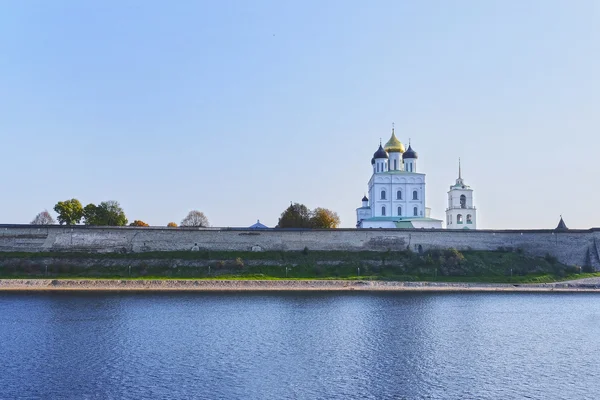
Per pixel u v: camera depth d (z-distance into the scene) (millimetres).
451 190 151000
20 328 65625
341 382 46562
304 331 66500
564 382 47594
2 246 114312
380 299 94250
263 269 114562
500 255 122938
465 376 48875
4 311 77062
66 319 71750
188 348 57250
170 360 52406
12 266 107812
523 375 49469
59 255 113188
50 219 171125
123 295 95125
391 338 63312
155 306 83688
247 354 55125
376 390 44719
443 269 115562
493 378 48438
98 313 76500
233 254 118375
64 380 45875
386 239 125250
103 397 42000
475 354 56688
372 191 153000
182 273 111562
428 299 95188
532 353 57438
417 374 49188
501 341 62875
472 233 127312
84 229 117500
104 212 141750
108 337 61719
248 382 46094
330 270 115812
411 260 119125
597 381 47938
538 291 108062
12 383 44875
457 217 149000
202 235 120938
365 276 112688
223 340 61188
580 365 53000
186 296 95312
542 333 67375
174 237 119938
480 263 119125
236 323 70812
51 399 41406
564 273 118375
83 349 56188
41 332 63688
